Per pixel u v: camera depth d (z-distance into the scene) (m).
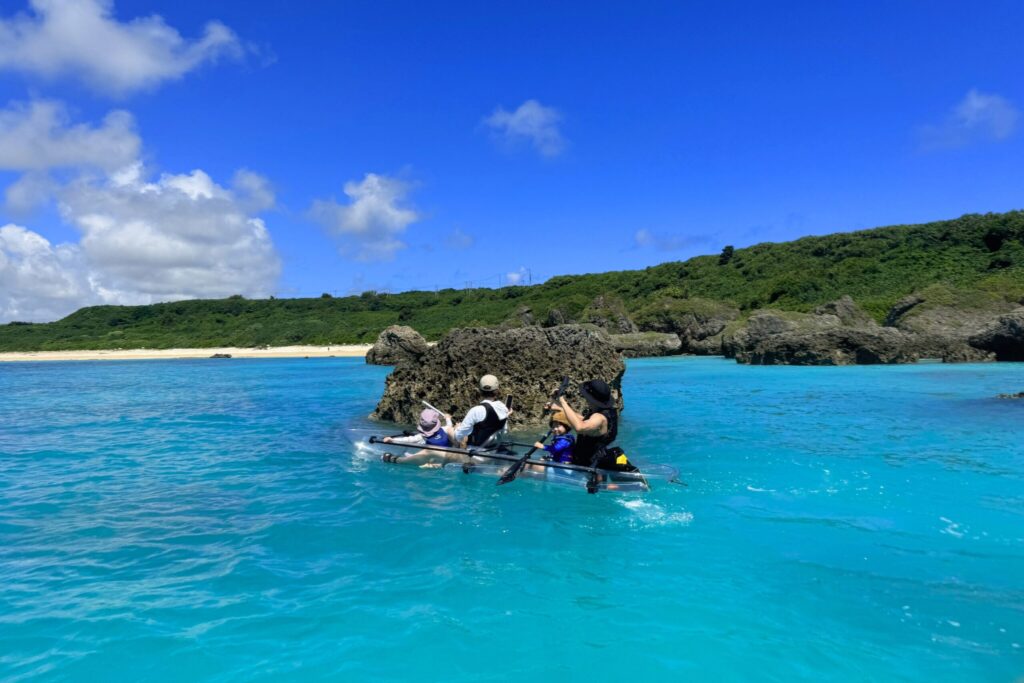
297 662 3.10
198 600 3.80
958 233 55.00
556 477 6.75
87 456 8.46
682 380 20.53
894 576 4.18
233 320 86.19
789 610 3.67
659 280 68.50
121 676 2.98
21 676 2.96
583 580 4.11
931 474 7.10
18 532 5.11
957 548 4.71
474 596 3.87
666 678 2.95
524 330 12.86
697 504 5.93
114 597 3.84
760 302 52.06
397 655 3.16
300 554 4.61
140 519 5.46
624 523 5.34
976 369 23.22
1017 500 6.03
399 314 79.38
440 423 8.34
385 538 4.95
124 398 17.30
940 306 33.75
